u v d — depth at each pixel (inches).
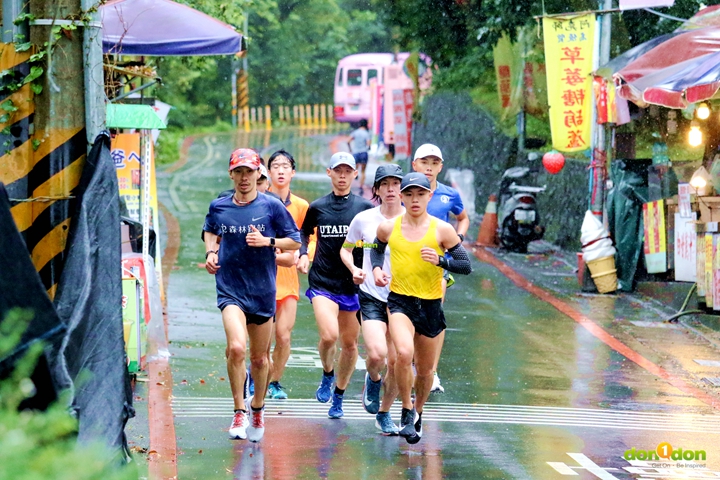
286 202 1191.6
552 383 1341.0
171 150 4808.1
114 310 776.9
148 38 1549.0
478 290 2050.9
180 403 1171.3
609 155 2090.3
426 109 4018.2
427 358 1002.1
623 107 2025.1
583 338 1632.6
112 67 1453.0
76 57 836.6
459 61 3356.3
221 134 6382.9
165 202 3203.7
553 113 2023.9
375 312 1050.7
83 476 430.6
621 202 2041.1
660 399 1274.6
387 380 1053.8
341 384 1133.7
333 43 7632.9
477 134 3324.3
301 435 1061.1
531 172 2719.0
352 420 1136.8
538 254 2532.0
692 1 2436.0
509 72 2933.1
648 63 1850.4
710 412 1220.5
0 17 846.5
